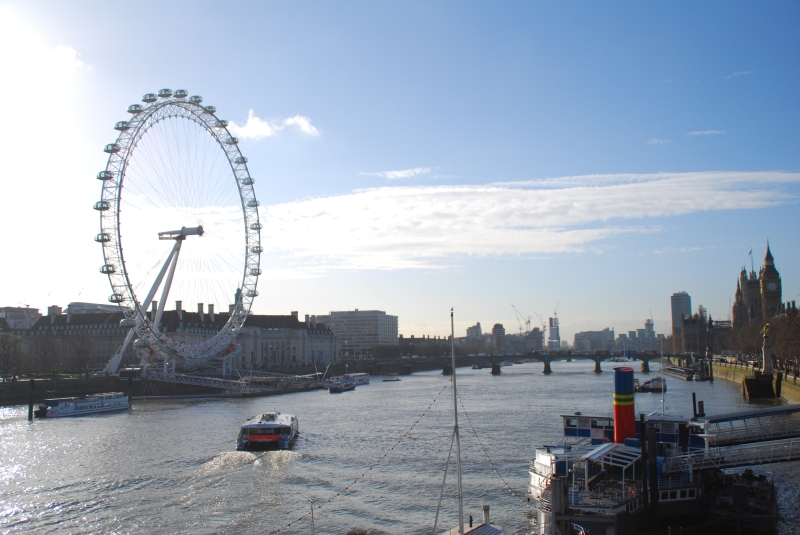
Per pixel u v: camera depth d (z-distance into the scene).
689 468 64.50
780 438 70.75
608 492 59.09
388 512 73.75
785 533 62.50
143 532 68.25
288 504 77.19
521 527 67.56
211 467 95.56
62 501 78.75
